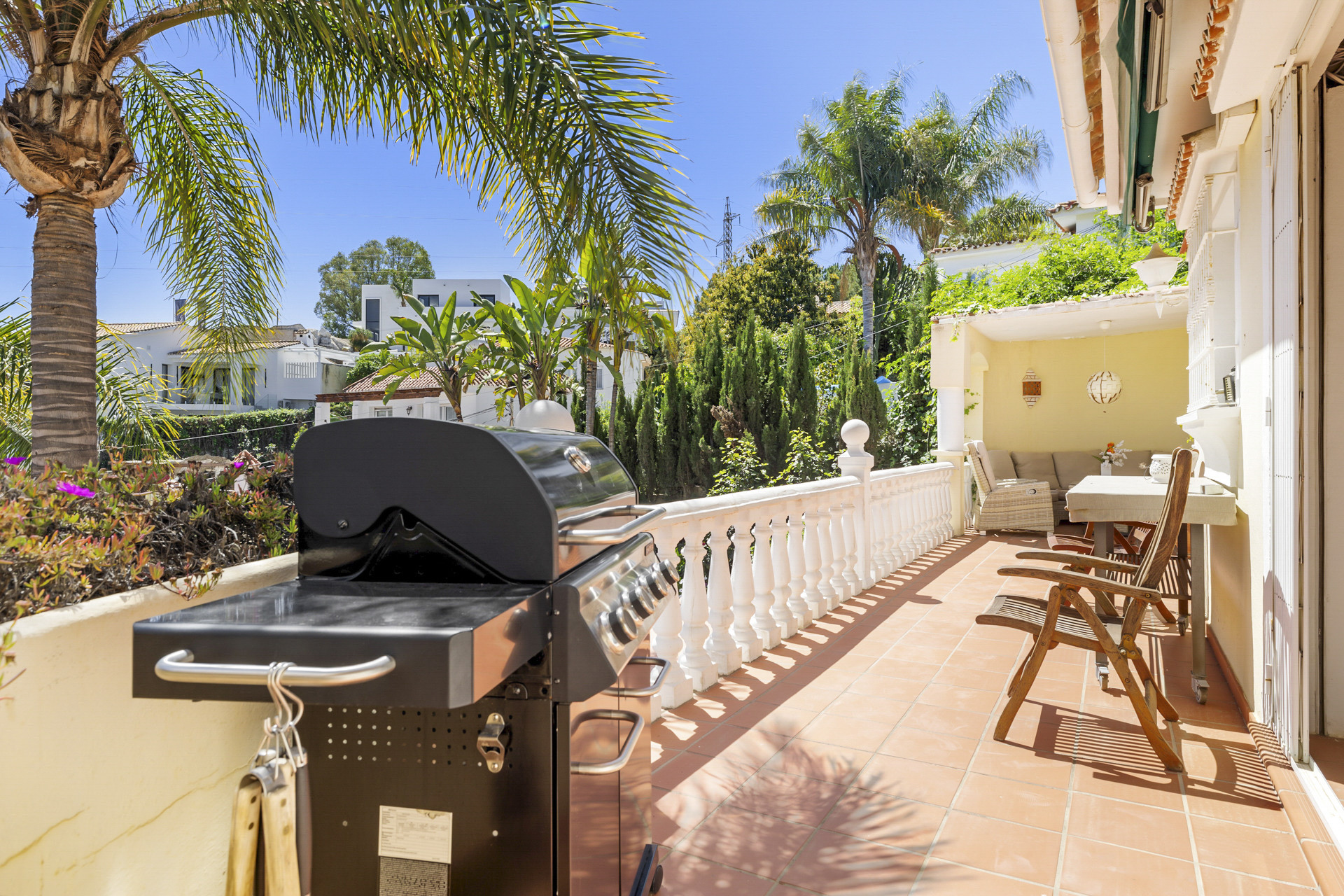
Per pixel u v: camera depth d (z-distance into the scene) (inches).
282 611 42.7
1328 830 83.0
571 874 49.8
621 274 157.1
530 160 153.2
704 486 556.4
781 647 166.7
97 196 136.0
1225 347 157.6
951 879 79.0
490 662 40.5
